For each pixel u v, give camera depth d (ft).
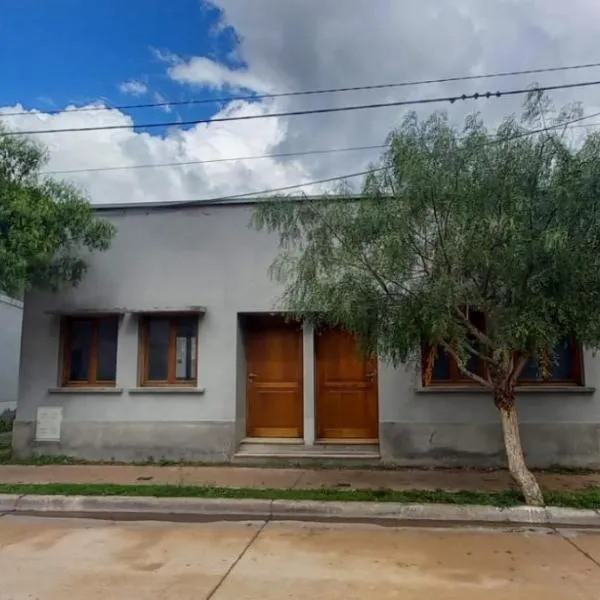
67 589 15.46
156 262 33.83
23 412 33.71
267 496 24.21
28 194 27.43
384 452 30.89
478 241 20.57
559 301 20.67
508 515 22.24
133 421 32.76
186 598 14.84
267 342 34.53
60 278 32.35
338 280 22.63
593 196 20.35
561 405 30.32
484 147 21.25
